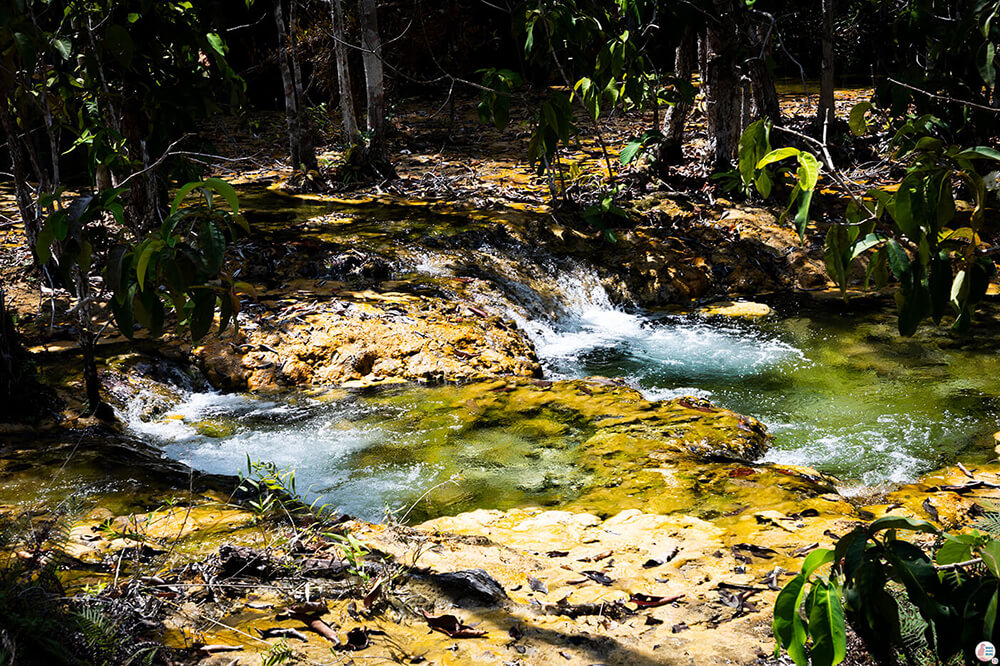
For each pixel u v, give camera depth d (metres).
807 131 13.09
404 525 4.63
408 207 10.38
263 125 16.52
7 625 2.48
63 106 6.36
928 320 8.12
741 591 3.56
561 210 10.26
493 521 4.54
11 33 5.00
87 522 4.18
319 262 8.48
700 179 11.10
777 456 5.63
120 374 6.31
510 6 8.02
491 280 8.54
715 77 11.17
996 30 3.57
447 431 5.84
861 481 5.24
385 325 7.21
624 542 4.14
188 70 6.40
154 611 3.12
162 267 2.45
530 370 7.05
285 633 3.05
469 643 3.06
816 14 21.34
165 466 5.10
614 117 17.05
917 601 1.79
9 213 9.85
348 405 6.29
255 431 5.89
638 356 7.64
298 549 3.75
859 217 2.15
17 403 5.58
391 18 16.39
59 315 7.19
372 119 11.78
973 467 5.37
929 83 5.80
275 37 18.27
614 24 9.46
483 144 14.52
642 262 9.38
